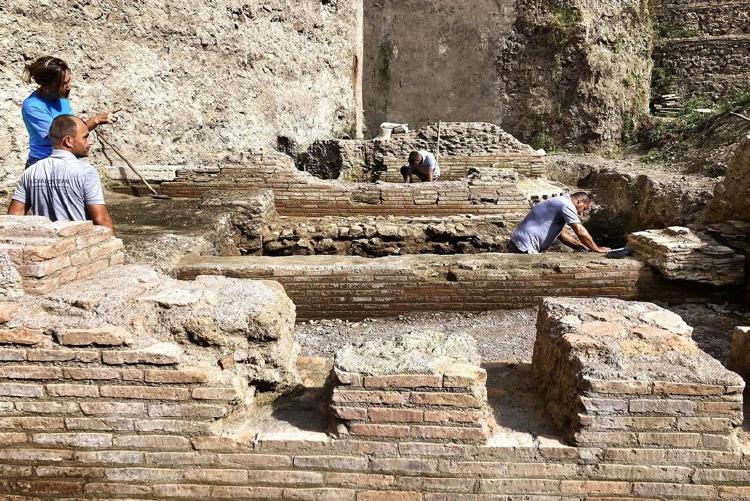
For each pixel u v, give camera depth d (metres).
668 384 2.27
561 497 2.40
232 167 8.76
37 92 4.54
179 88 9.60
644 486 2.36
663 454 2.32
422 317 5.30
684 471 2.33
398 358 2.42
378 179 12.40
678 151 12.97
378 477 2.42
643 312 2.91
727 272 5.34
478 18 15.91
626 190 11.43
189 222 6.62
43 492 2.54
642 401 2.29
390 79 16.77
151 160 9.15
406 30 16.34
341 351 2.51
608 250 6.11
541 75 15.84
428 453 2.38
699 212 8.73
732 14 16.09
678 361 2.40
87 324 2.41
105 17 8.18
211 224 6.55
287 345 2.82
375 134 17.05
